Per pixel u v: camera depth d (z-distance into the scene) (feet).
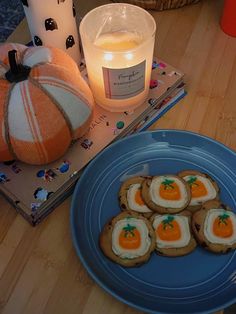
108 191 0.97
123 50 0.96
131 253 0.85
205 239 0.85
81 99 0.93
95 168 0.98
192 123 1.14
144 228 0.87
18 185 0.97
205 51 1.30
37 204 0.93
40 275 0.89
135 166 1.01
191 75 1.24
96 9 1.04
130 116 1.09
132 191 0.93
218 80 1.23
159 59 1.23
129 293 0.81
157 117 1.16
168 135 1.03
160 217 0.89
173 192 0.91
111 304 0.85
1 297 0.86
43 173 0.98
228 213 0.88
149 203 0.90
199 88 1.21
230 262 0.86
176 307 0.79
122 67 0.98
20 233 0.95
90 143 1.04
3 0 2.00
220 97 1.19
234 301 0.77
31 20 1.08
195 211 0.89
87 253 0.85
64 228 0.96
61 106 0.90
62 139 0.93
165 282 0.84
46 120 0.88
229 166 0.99
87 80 1.16
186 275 0.85
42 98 0.87
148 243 0.86
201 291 0.82
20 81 0.88
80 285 0.87
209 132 1.12
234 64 1.26
